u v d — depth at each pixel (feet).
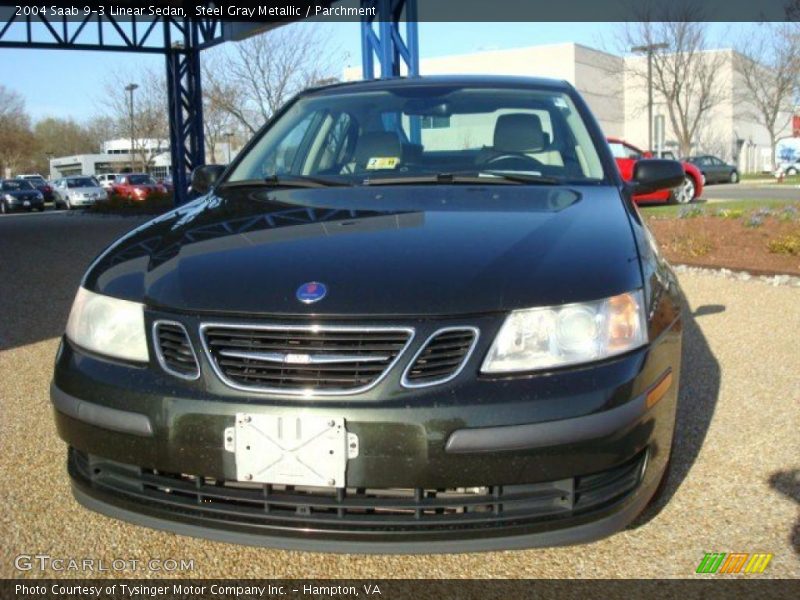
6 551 9.30
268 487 7.86
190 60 66.74
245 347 7.97
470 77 14.34
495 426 7.56
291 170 12.98
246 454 7.75
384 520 7.74
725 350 17.31
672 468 11.23
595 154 12.32
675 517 9.90
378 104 13.65
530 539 7.74
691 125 161.89
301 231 9.66
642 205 60.44
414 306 7.90
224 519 7.93
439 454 7.57
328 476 7.65
